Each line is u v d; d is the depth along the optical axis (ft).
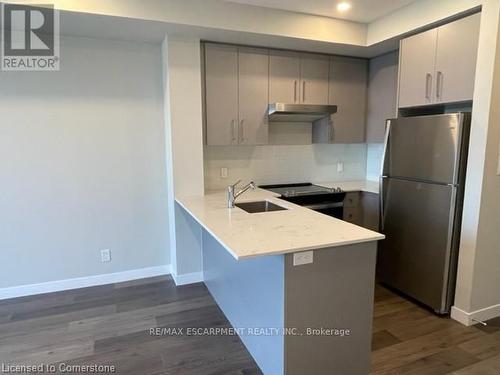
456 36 8.11
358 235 6.07
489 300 8.43
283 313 5.60
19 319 8.61
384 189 9.97
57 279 10.21
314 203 11.19
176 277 10.69
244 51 10.47
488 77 7.36
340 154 13.78
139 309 9.14
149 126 10.55
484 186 7.70
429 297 8.87
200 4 8.54
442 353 7.16
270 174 12.62
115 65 9.95
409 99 9.57
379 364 6.83
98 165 10.16
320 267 5.72
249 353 7.20
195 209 8.43
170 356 7.13
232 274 8.04
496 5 7.12
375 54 11.59
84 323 8.42
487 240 8.05
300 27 9.64
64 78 9.49
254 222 7.08
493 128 7.54
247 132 10.85
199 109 9.99
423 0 8.65
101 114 9.98
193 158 10.16
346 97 12.06
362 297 6.15
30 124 9.32
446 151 8.09
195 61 9.73
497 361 6.89
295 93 11.28
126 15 7.93
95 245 10.49
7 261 9.62
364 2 8.87
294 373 5.82
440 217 8.37
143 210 10.90
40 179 9.62
